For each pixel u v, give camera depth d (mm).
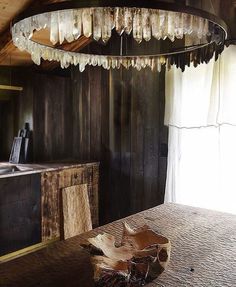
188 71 3000
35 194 3105
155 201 3428
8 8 2643
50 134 3896
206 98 2924
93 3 1113
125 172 3674
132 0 1100
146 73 3438
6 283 1146
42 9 1199
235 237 1639
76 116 4086
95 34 1438
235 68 2768
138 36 1490
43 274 1217
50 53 1922
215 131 2889
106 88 3781
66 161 3811
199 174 2994
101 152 3865
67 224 1880
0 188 2807
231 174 2834
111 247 1286
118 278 1086
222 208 2881
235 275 1219
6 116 4051
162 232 1702
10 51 3219
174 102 3111
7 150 4062
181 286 1128
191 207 2244
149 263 1152
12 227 2926
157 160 3398
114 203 3781
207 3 2896
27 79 3729
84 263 1314
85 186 2053
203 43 1869
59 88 3980
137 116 3541
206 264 1312
